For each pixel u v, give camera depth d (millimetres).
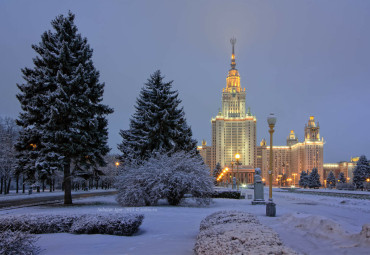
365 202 29844
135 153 34656
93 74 27438
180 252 8133
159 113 35125
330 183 145250
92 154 26078
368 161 111062
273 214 17391
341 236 9242
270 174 18141
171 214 17500
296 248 8430
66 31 27469
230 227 8164
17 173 25688
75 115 25141
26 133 25109
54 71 26188
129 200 22891
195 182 22859
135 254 7906
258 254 5418
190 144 40156
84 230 10914
